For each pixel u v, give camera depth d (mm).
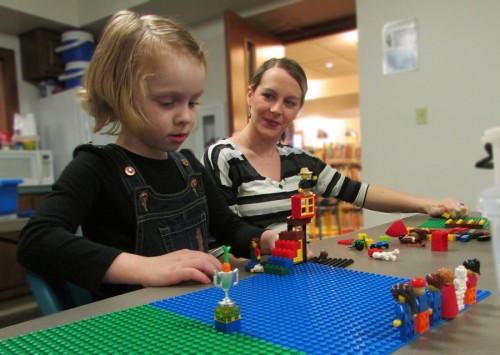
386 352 321
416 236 788
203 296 485
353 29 2938
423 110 2098
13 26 3035
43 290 602
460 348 328
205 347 339
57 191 681
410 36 2113
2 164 2553
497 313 404
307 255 663
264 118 1123
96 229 746
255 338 354
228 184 1097
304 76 1143
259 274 579
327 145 5633
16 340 364
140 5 2777
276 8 2758
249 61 2857
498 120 1916
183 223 782
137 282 550
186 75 652
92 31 3219
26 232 617
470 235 805
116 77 688
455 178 2029
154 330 380
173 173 819
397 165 2182
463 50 1982
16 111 3193
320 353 321
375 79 2229
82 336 369
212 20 3105
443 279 391
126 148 795
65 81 3160
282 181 1165
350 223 5043
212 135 3219
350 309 421
